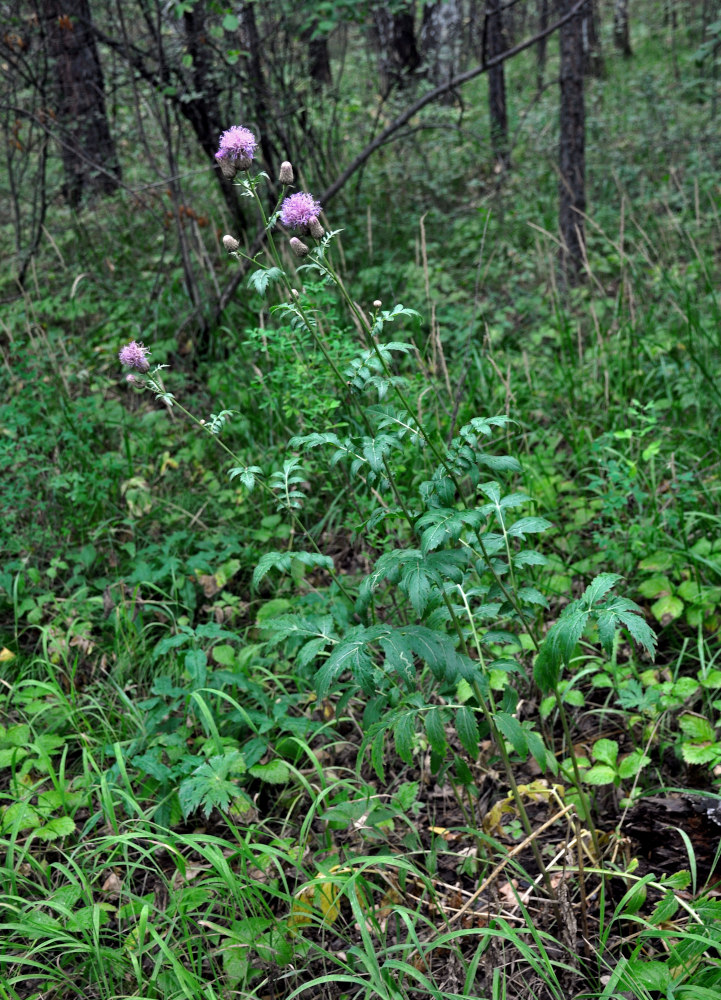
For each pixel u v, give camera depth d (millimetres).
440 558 1880
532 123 9711
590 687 2912
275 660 3045
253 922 2049
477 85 13977
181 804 2275
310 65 7004
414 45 8977
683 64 12594
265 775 2549
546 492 3631
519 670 1923
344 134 8633
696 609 2898
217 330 5586
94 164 5914
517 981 1982
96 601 3508
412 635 1867
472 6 10992
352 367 2199
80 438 4496
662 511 3393
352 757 2783
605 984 1910
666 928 1986
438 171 8234
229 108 6113
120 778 2648
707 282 4699
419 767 2689
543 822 2428
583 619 1745
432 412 3977
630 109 10328
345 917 2238
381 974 1889
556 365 4715
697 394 4109
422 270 5668
